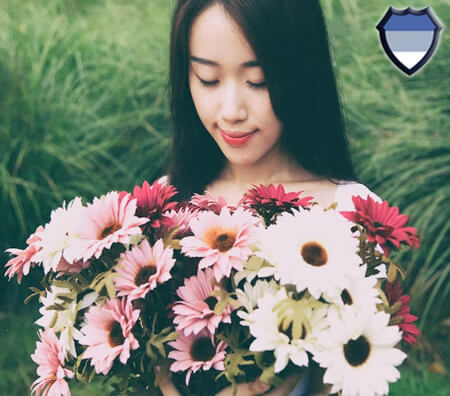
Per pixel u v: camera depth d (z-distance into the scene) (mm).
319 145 1404
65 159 3430
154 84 3725
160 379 1041
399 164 3146
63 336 1095
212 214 1039
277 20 1208
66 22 4367
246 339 1011
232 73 1209
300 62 1282
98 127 3633
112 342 1034
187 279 1053
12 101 3594
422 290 2934
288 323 945
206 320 1002
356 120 3322
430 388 2676
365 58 3576
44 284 1215
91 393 2635
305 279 948
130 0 4797
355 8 3811
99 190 3439
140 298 1050
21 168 3465
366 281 1003
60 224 1118
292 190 1409
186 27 1229
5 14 4250
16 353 2979
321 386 1217
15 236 3436
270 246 985
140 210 1072
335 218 1019
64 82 3861
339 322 947
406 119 3295
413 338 1086
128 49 4008
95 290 1036
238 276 1028
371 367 954
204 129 1468
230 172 1481
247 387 1076
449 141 3109
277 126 1264
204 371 1085
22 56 3791
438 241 2895
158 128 3623
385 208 1064
